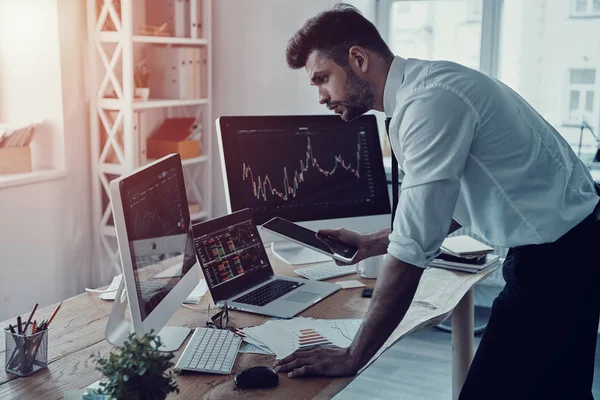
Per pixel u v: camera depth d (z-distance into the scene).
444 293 2.01
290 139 2.28
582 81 3.64
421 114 1.45
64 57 3.16
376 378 3.12
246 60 3.76
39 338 1.45
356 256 1.96
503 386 1.66
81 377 1.44
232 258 1.99
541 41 3.68
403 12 3.98
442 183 1.43
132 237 1.42
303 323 1.73
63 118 3.18
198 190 3.80
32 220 3.11
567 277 1.57
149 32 3.32
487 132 1.48
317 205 2.30
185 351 1.52
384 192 2.43
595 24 3.57
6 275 3.02
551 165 1.56
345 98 1.64
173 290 1.63
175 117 3.81
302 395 1.36
